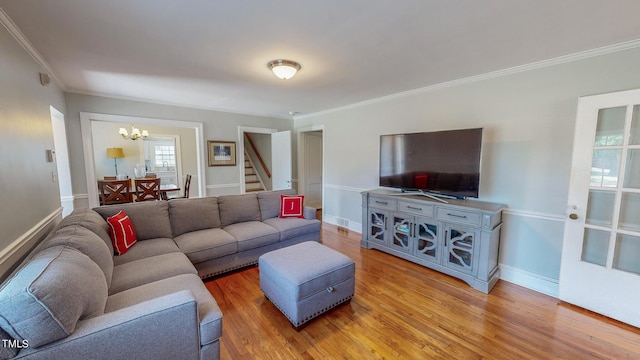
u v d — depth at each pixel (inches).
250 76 113.3
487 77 109.9
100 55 89.2
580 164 86.5
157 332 48.7
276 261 86.6
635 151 79.2
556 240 96.5
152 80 119.3
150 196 207.3
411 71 107.6
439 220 112.4
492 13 63.7
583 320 82.4
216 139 191.3
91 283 51.9
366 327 79.3
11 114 64.9
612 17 65.1
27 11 61.1
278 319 83.1
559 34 74.8
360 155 171.3
